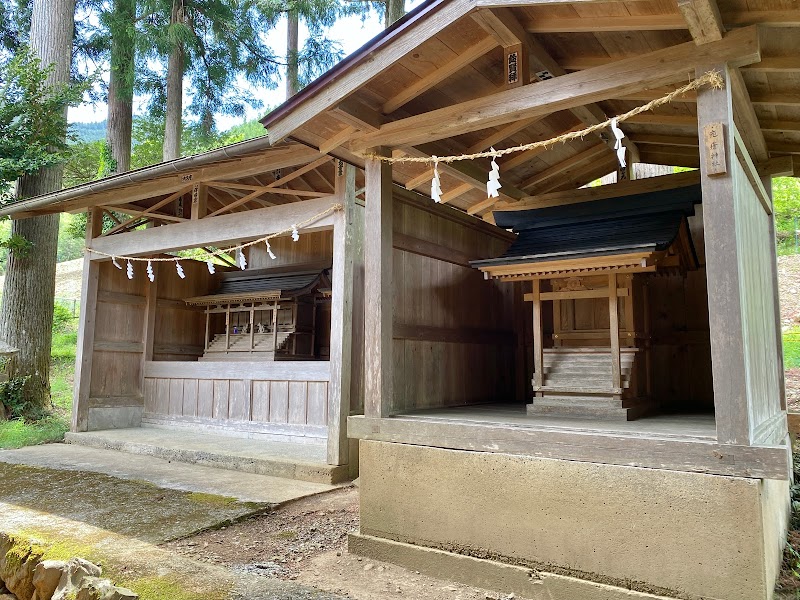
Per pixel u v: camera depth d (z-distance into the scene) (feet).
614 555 9.32
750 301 9.62
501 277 14.76
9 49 44.60
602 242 14.03
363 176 21.80
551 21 10.68
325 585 10.59
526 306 21.06
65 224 104.27
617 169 19.27
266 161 21.65
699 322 17.72
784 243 48.47
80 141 49.49
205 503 15.72
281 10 43.98
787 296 37.73
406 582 10.77
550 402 13.69
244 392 26.48
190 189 24.90
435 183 12.23
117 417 28.89
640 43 11.29
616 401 12.93
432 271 16.72
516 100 10.96
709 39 8.91
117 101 42.29
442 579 10.93
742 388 8.48
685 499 8.76
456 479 11.15
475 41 11.41
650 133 17.17
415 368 15.47
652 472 9.07
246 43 47.73
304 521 14.55
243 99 53.26
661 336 18.28
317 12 43.50
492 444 10.77
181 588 9.29
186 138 68.54
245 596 9.01
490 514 10.67
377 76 11.68
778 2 8.48
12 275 32.04
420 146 14.16
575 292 13.96
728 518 8.39
